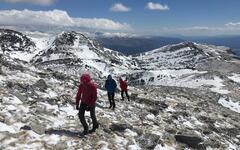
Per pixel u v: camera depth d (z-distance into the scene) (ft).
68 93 73.41
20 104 54.24
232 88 482.28
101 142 46.39
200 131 69.62
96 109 65.46
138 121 63.52
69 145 43.37
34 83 73.82
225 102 229.25
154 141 51.83
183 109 90.94
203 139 60.34
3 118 45.93
